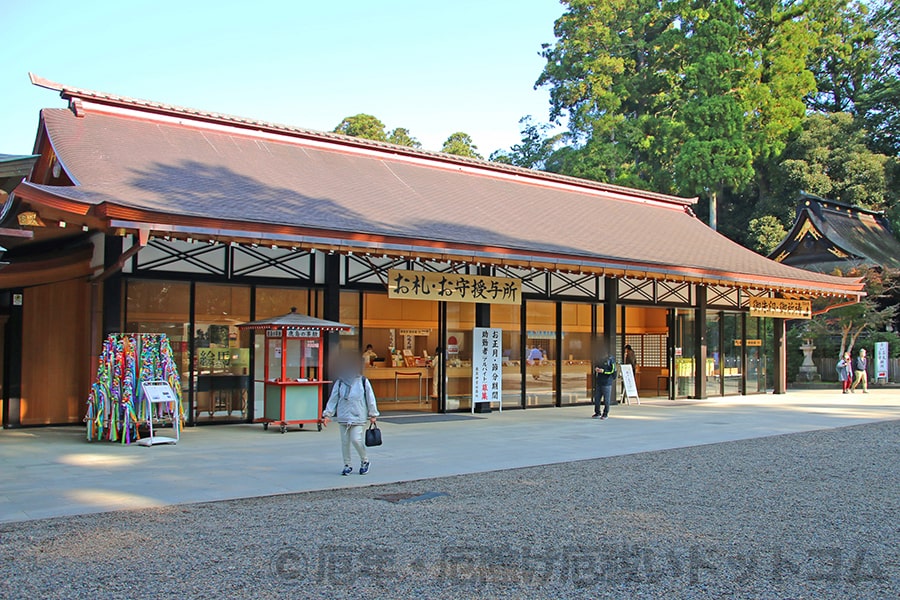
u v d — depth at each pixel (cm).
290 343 1392
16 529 652
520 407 1850
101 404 1175
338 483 882
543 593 501
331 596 489
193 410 1412
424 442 1245
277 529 658
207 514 715
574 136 4897
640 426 1512
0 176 1143
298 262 1530
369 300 1680
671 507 767
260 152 1739
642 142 4294
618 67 4484
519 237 1620
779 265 2256
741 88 4228
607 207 2338
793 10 4469
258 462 1020
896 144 4747
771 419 1672
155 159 1469
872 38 5031
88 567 543
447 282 1573
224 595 487
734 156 4000
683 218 2570
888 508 772
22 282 1288
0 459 1021
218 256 1435
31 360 1372
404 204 1666
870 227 4097
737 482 911
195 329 1420
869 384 3055
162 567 545
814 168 4309
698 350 2195
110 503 757
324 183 1658
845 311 2852
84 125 1522
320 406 1377
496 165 2222
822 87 5209
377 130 4975
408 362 1755
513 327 1848
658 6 4997
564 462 1057
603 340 1972
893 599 497
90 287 1373
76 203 1067
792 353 3222
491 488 862
